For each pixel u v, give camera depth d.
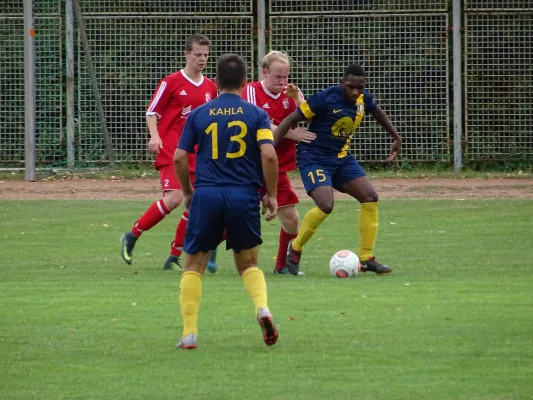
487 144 65.12
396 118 65.19
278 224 44.22
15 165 66.81
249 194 20.66
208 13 64.75
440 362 19.48
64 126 66.06
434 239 38.06
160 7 65.00
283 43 64.94
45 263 33.22
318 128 31.41
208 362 19.61
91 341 21.50
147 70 65.44
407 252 35.00
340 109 30.98
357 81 30.62
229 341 21.44
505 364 19.31
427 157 65.44
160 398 17.16
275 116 32.75
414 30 64.31
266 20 66.00
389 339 21.45
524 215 44.94
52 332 22.39
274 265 33.44
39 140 65.94
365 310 24.62
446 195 53.94
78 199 52.97
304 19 64.62
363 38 64.44
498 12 63.69
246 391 17.53
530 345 20.86
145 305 25.66
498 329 22.34
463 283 28.53
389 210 47.28
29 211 47.72
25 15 61.03
